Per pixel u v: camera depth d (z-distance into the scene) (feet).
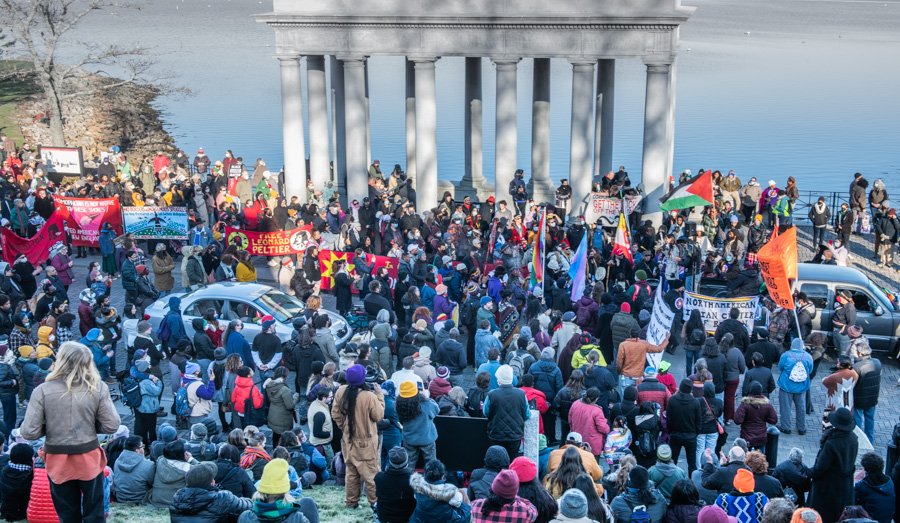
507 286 79.56
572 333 67.51
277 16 116.47
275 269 101.96
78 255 109.40
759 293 82.53
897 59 378.12
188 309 75.56
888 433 64.44
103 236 98.58
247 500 36.94
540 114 128.67
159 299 78.43
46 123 189.16
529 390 52.75
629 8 109.29
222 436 62.18
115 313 70.08
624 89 302.86
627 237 87.35
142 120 217.36
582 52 111.75
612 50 110.93
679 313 79.25
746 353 67.77
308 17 115.85
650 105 111.04
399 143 210.38
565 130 234.38
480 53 114.32
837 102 274.77
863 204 114.52
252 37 444.14
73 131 192.85
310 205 108.17
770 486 41.19
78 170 132.16
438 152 203.82
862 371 58.85
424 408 45.19
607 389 56.59
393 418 48.16
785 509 32.99
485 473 38.58
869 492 41.88
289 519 33.12
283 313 75.92
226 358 61.26
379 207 110.63
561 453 43.65
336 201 108.58
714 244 101.91
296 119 121.70
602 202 107.86
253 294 76.43
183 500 34.78
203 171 140.56
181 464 43.60
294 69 119.75
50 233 103.71
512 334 72.33
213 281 90.33
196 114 246.47
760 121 242.99
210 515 34.71
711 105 272.10
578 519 31.58
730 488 41.27
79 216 103.65
